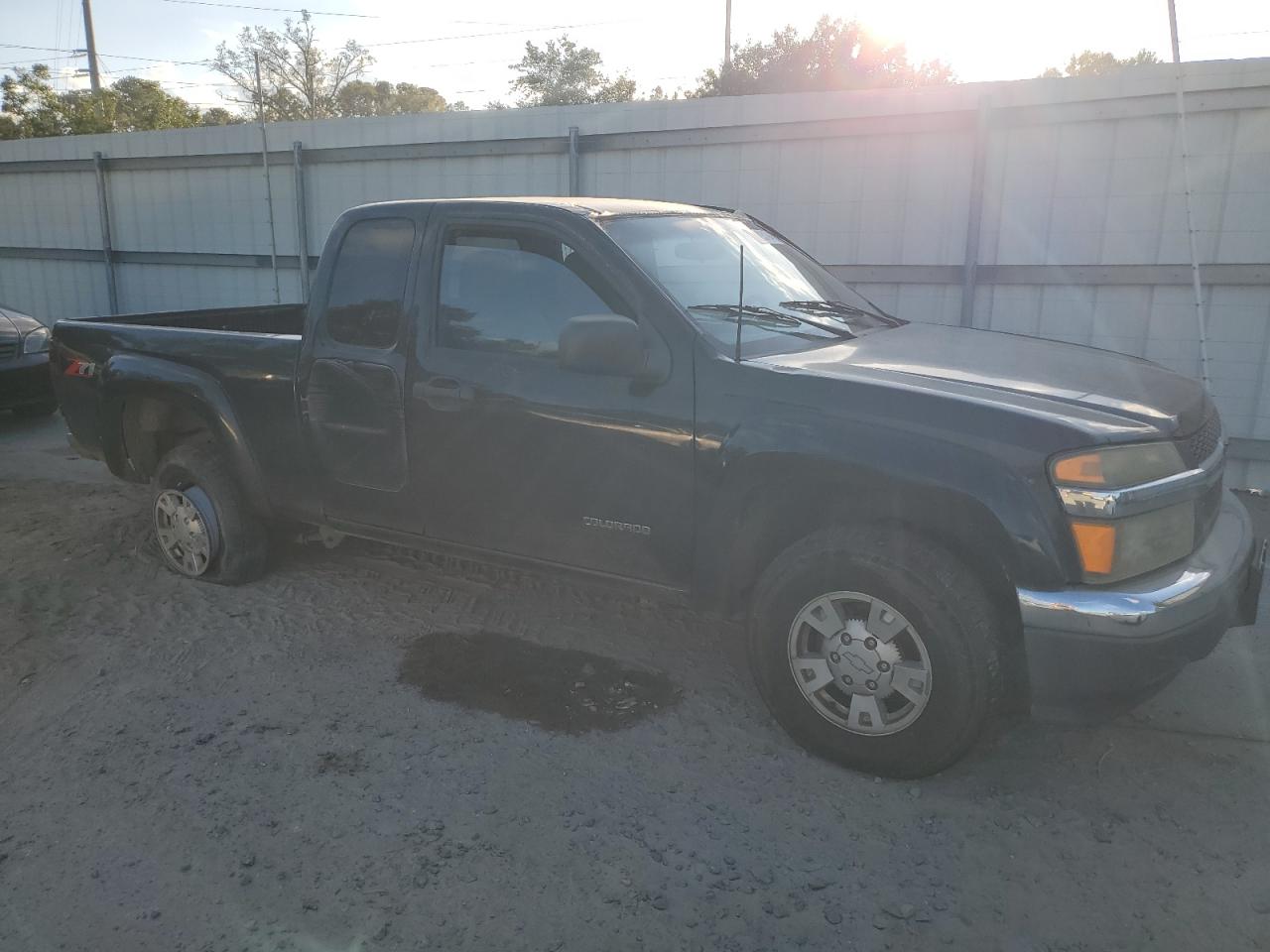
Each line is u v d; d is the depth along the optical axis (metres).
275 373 4.38
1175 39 5.69
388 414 4.03
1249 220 6.58
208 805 3.07
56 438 8.65
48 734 3.52
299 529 4.89
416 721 3.59
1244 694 3.78
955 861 2.81
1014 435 2.89
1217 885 2.70
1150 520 2.89
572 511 3.67
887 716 3.16
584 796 3.12
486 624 4.45
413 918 2.58
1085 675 2.83
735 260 4.06
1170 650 2.80
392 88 59.59
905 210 7.71
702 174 8.45
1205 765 3.30
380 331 4.05
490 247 3.82
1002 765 3.30
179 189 11.73
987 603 3.01
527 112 9.16
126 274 12.59
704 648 4.21
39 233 13.34
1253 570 3.28
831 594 3.16
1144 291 7.00
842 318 4.10
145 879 2.73
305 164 10.62
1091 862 2.80
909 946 2.48
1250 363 6.80
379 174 10.18
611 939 2.51
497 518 3.87
